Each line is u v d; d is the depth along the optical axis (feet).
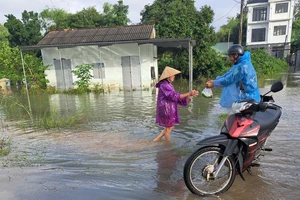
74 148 16.33
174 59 61.16
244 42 132.26
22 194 10.63
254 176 11.76
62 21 82.12
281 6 109.81
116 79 53.01
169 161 13.75
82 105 34.09
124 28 56.13
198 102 32.65
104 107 31.99
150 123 22.63
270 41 114.83
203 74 60.23
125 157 14.46
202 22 58.39
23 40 81.35
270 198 9.93
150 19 65.16
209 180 10.24
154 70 55.42
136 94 43.96
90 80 53.47
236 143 10.01
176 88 49.96
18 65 53.67
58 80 55.62
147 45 50.57
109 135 19.11
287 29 111.34
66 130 21.01
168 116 16.49
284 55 114.73
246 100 10.24
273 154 14.10
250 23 116.67
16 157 14.98
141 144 16.67
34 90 51.08
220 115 24.26
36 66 53.98
